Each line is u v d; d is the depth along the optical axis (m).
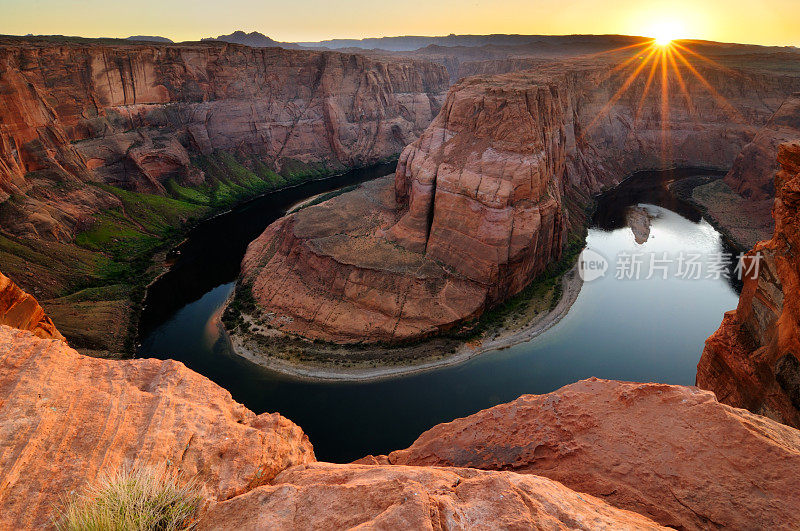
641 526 8.66
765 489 10.02
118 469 8.10
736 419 11.80
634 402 13.59
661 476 10.98
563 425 13.73
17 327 14.54
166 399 10.12
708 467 10.86
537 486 9.16
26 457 7.83
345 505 7.84
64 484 7.71
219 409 10.95
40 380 9.41
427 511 7.10
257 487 8.83
